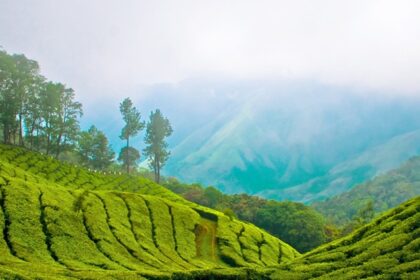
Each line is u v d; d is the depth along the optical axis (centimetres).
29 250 5381
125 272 4888
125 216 8319
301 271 5100
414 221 5328
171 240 8219
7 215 6038
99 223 7256
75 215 7088
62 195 7825
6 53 13750
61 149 15025
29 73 13962
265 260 8675
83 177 12619
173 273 5006
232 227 9969
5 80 13450
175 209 9756
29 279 4000
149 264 6406
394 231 5306
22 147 13338
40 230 6075
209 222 10025
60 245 5897
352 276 4569
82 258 5784
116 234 7162
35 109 14238
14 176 8731
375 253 5000
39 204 6856
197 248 8425
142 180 14275
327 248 5791
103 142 16825
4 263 4509
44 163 12431
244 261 8281
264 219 15225
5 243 5356
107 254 6231
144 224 8369
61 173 12175
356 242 5606
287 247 10169
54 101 14162
